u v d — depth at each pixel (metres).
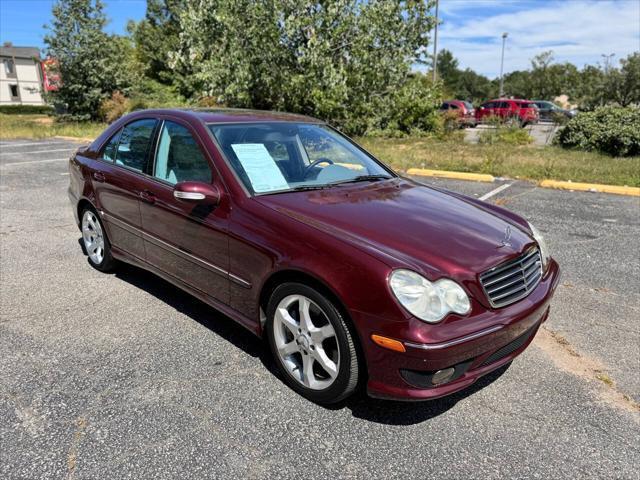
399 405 2.80
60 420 2.58
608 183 9.05
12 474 2.21
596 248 5.53
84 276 4.52
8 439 2.44
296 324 2.80
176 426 2.56
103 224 4.35
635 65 26.34
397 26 14.88
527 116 26.98
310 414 2.69
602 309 4.05
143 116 4.07
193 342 3.39
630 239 5.87
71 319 3.69
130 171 3.97
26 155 12.95
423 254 2.56
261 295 2.95
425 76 25.08
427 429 2.60
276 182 3.31
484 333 2.45
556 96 50.44
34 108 42.97
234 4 13.34
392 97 16.77
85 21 23.48
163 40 33.78
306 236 2.69
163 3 34.97
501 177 9.98
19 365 3.07
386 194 3.39
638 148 12.85
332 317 2.57
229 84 13.99
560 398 2.89
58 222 6.29
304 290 2.66
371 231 2.73
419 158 11.80
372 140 15.69
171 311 3.85
